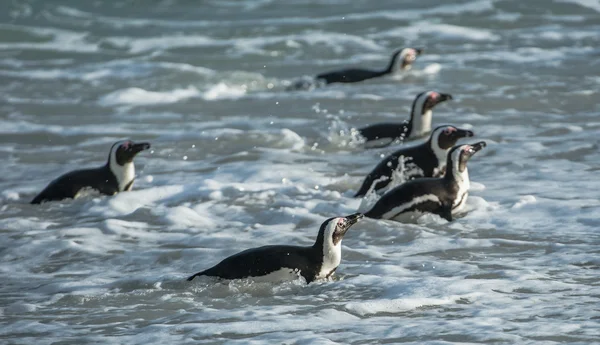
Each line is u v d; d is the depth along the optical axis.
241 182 17.17
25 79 29.86
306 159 18.97
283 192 16.14
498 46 32.78
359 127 21.50
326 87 27.53
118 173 16.61
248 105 25.16
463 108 23.19
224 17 41.53
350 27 37.69
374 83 27.48
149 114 24.41
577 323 9.15
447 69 28.83
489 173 16.92
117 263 12.56
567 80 26.27
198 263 12.33
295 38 35.75
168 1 45.62
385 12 40.03
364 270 11.63
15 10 42.78
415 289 10.55
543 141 19.28
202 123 22.94
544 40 33.41
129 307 10.45
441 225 13.67
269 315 9.89
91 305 10.58
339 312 9.89
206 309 10.25
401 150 16.22
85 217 15.32
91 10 43.59
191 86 28.52
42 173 18.66
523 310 9.65
